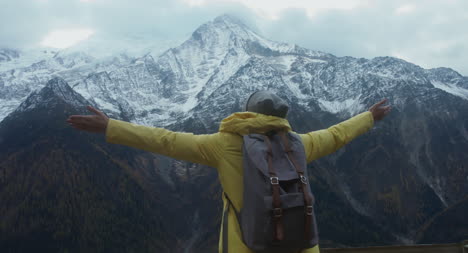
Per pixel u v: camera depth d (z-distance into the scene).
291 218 2.61
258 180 2.73
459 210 126.00
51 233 107.25
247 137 2.95
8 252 99.62
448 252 6.70
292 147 2.91
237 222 2.99
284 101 3.14
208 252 108.69
